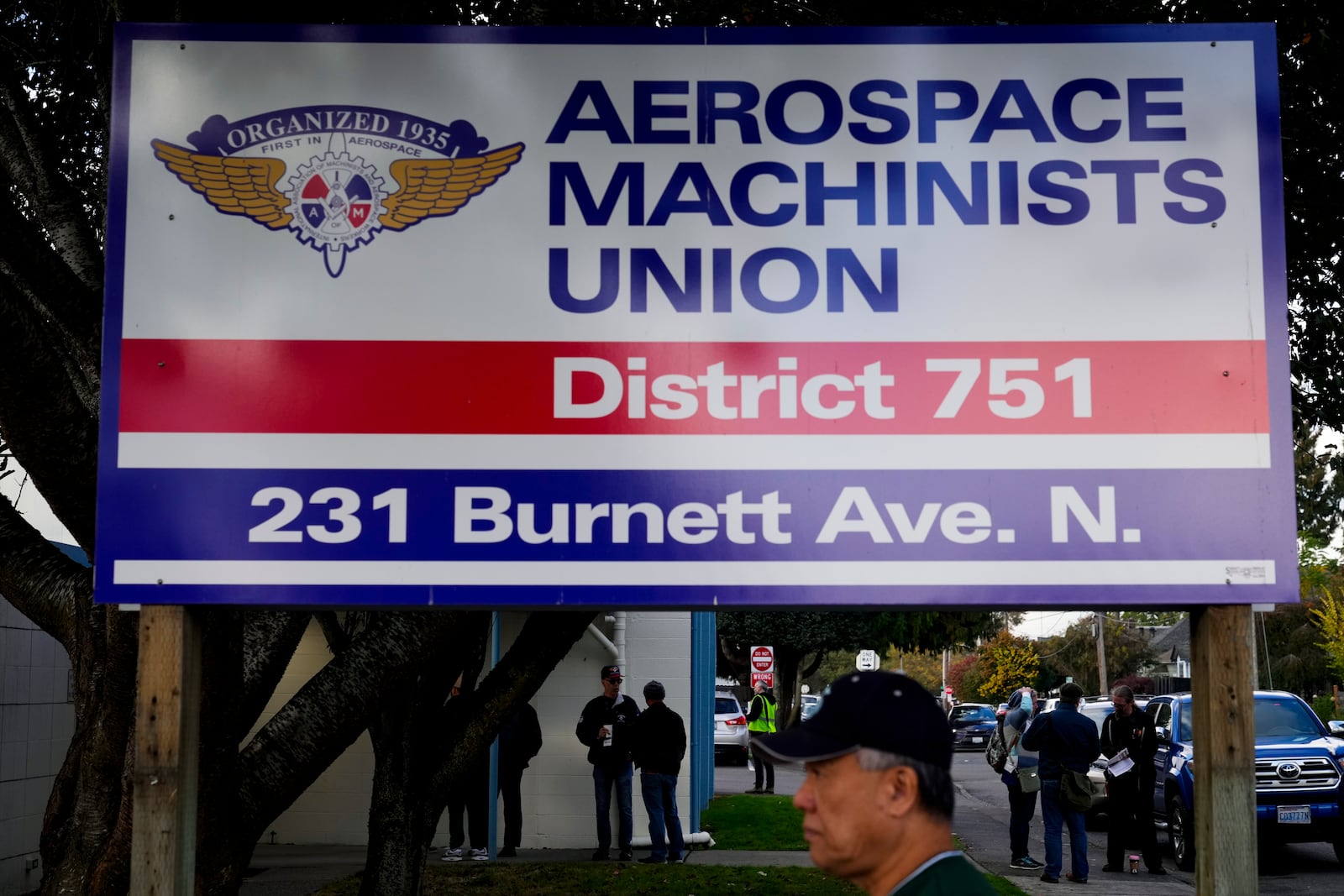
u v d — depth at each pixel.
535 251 5.20
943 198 5.21
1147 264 5.16
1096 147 5.22
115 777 6.31
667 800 13.26
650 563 5.05
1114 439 5.08
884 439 5.10
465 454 5.10
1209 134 5.21
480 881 11.52
